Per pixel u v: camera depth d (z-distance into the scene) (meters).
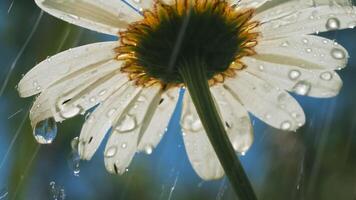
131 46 0.15
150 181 0.21
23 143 0.20
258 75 0.15
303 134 0.22
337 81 0.15
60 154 0.21
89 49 0.15
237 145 0.16
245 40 0.15
